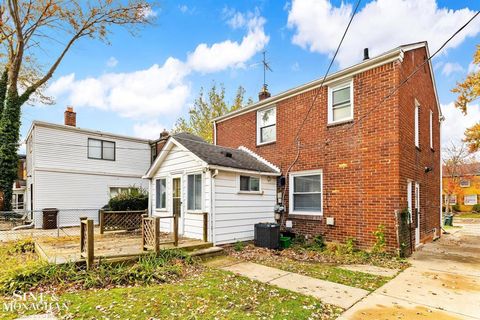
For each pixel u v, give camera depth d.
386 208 7.77
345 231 8.59
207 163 8.31
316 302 4.30
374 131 8.20
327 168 9.27
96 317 3.71
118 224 10.70
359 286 5.13
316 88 9.84
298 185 10.24
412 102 9.12
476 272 6.09
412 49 8.84
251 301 4.32
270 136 11.62
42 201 14.41
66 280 5.14
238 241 9.09
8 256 7.11
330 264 6.83
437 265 6.73
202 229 8.55
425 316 3.86
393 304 4.29
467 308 4.14
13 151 14.24
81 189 15.85
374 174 8.09
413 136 9.11
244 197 9.48
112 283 5.18
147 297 4.42
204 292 4.66
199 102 24.81
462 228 17.00
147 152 19.09
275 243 8.79
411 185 8.73
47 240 8.69
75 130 15.83
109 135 17.17
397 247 7.48
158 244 6.51
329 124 9.30
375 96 8.27
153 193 11.20
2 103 15.21
